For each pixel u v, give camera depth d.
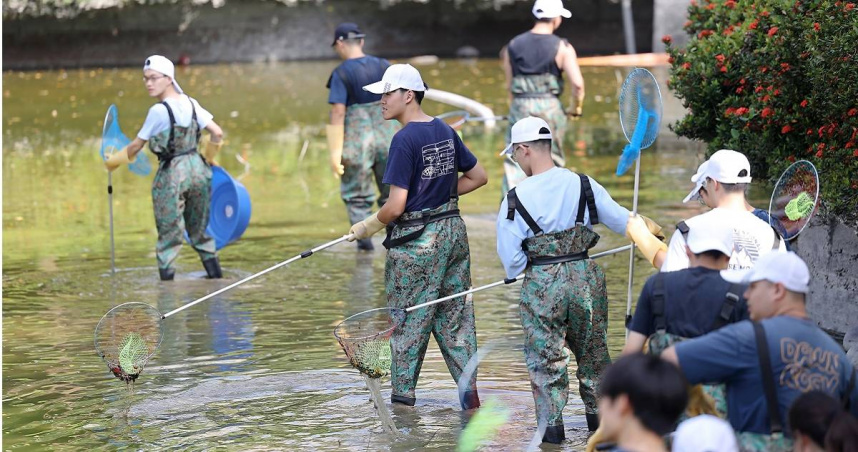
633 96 12.48
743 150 15.81
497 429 12.87
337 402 14.06
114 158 20.48
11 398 14.44
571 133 38.09
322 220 25.84
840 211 14.12
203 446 12.58
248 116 43.56
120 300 19.30
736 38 16.11
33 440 12.88
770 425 8.78
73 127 40.75
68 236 24.56
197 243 20.77
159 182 20.30
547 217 12.02
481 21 64.12
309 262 22.05
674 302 10.08
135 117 42.75
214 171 21.67
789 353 8.77
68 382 15.09
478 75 54.72
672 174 29.84
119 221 26.12
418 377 14.40
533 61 24.25
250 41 62.28
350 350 12.70
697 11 18.09
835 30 13.88
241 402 14.12
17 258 22.55
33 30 58.06
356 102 22.23
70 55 59.16
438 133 13.61
